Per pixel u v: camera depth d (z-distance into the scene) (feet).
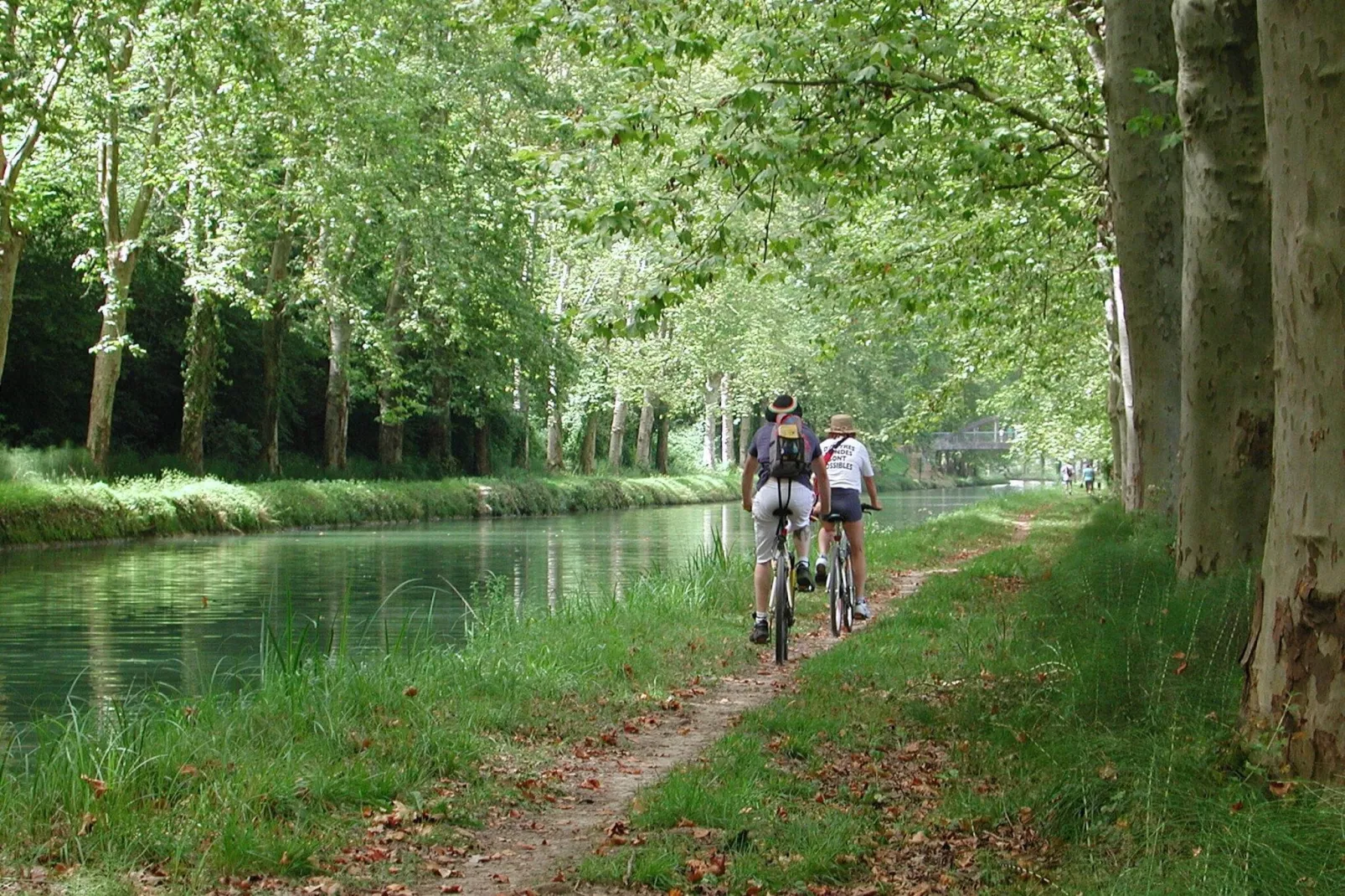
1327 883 14.39
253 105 95.45
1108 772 18.71
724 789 20.74
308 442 176.96
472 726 25.64
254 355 154.92
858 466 40.86
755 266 40.55
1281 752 17.99
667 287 38.45
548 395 151.02
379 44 100.78
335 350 145.48
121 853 17.53
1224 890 14.38
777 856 17.95
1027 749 21.76
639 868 17.25
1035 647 31.22
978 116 48.70
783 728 25.90
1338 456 17.85
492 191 122.93
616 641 36.50
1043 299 73.97
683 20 40.78
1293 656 18.24
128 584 66.23
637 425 255.09
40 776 20.29
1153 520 50.49
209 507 110.93
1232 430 35.17
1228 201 34.37
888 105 43.39
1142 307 47.37
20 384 130.62
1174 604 30.01
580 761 24.52
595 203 40.86
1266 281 34.45
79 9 79.92
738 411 235.61
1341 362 17.78
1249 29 33.37
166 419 151.02
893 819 19.66
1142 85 44.78
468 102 125.80
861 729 25.77
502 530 122.62
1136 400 49.57
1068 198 61.26
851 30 42.75
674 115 40.65
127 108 98.89
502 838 19.57
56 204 111.24
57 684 36.11
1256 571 31.91
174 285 140.56
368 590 62.95
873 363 223.51
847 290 65.82
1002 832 18.90
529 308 135.13
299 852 17.80
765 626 34.94
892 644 36.17
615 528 126.72
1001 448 363.15
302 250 140.97
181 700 28.66
